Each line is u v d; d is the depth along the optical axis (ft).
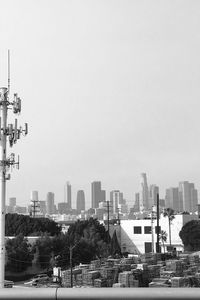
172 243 302.86
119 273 143.54
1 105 86.53
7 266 190.80
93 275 145.89
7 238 213.25
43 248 207.31
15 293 12.37
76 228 275.80
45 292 12.35
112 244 265.54
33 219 270.46
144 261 188.96
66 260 212.23
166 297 11.94
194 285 127.34
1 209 85.46
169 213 305.73
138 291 12.07
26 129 87.51
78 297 12.19
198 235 284.20
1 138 86.12
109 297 12.12
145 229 304.71
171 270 157.89
